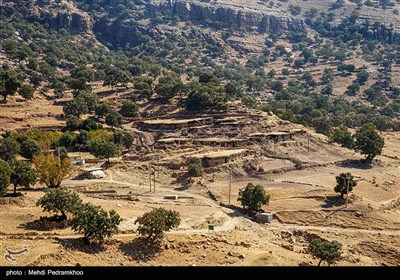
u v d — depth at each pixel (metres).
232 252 89.56
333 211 122.69
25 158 149.12
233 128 179.62
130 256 83.75
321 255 88.94
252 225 112.12
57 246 80.81
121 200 119.81
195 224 104.88
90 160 150.25
